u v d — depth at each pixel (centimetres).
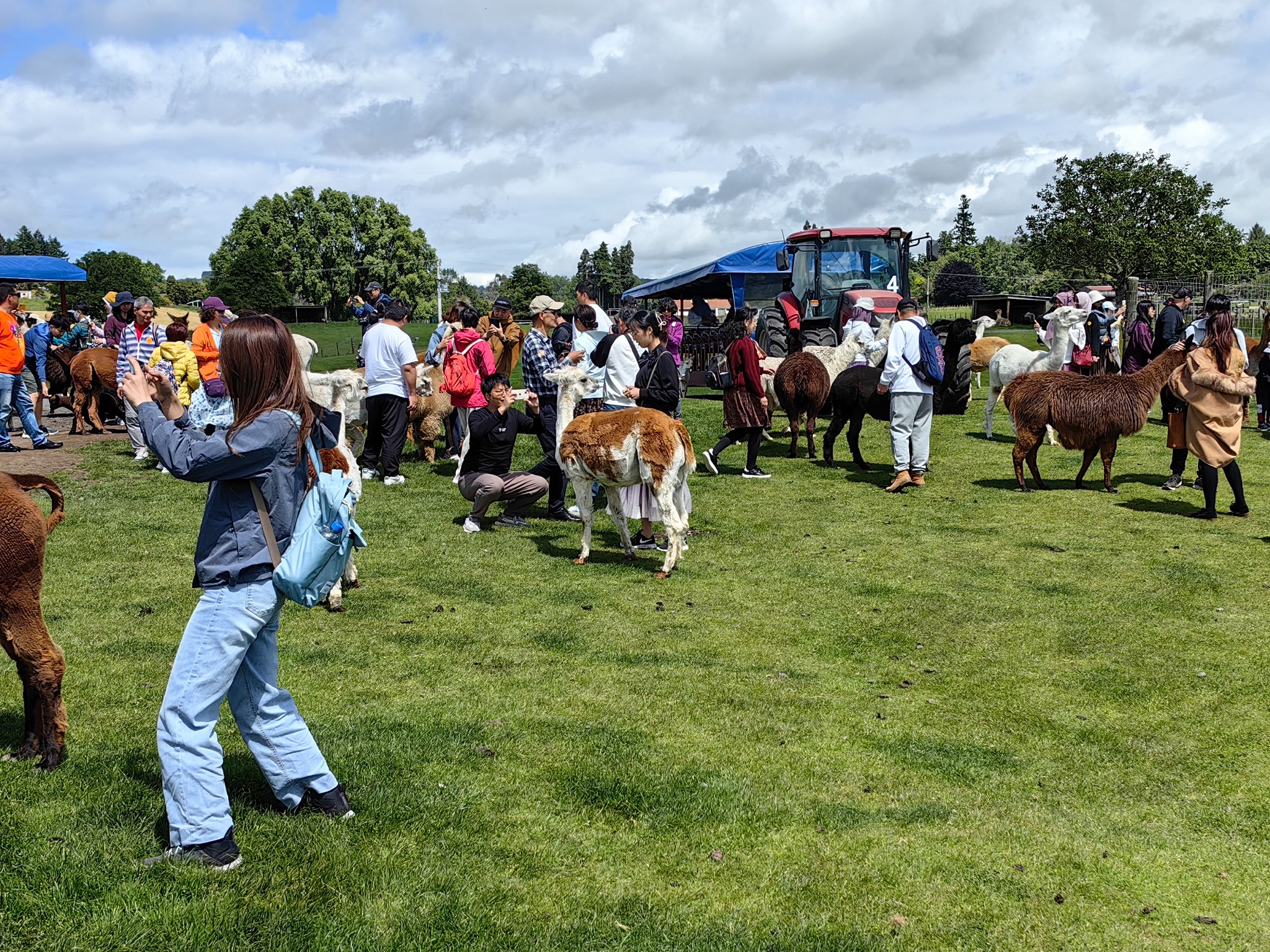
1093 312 1445
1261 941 303
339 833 346
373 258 8644
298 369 326
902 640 574
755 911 313
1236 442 846
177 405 309
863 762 420
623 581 688
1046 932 307
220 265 8856
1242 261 5588
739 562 745
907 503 945
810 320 1736
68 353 1593
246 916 297
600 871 334
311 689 488
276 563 318
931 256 1697
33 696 391
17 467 1062
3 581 362
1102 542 789
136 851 327
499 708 469
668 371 780
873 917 312
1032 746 438
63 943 279
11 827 339
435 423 1121
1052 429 1251
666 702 480
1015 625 597
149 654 527
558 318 919
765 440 1337
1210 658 538
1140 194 5547
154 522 828
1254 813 379
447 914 304
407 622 595
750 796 387
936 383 989
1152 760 424
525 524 852
